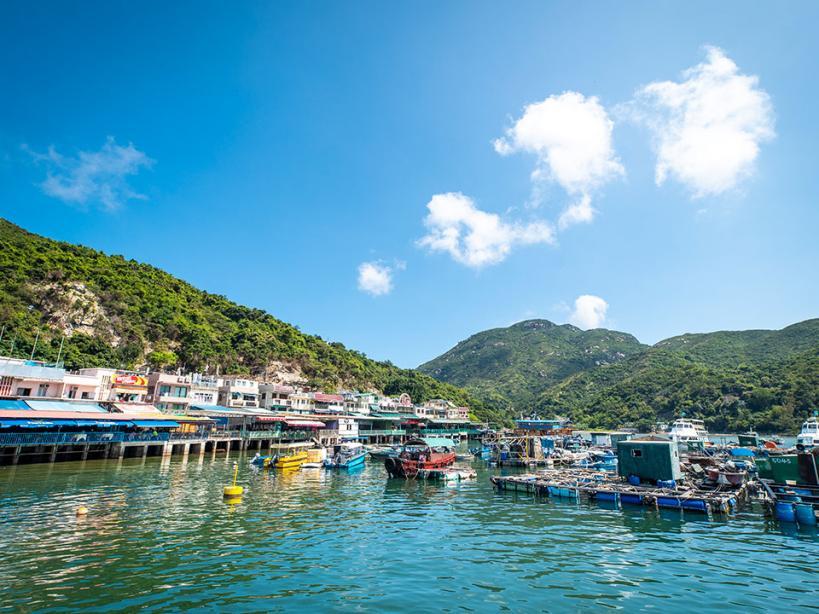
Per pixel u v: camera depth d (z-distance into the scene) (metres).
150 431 60.00
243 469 50.34
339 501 34.62
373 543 23.27
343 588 17.03
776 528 26.66
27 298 89.19
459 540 24.12
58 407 53.31
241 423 81.19
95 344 90.62
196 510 29.17
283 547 22.05
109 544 21.52
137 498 32.28
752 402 142.12
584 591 16.98
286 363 129.62
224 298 154.00
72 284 97.56
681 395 165.25
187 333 111.75
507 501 35.66
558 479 41.06
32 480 38.25
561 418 198.88
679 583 17.88
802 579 18.36
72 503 30.06
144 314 108.38
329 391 131.25
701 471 42.12
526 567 19.70
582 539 24.34
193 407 78.19
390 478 48.50
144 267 135.88
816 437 69.56
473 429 158.88
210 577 17.73
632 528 26.72
